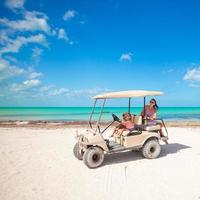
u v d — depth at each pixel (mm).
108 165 4758
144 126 5219
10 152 5742
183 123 12500
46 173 4344
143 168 4574
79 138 4926
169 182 3902
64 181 3977
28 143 6758
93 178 4105
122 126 5117
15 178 4105
